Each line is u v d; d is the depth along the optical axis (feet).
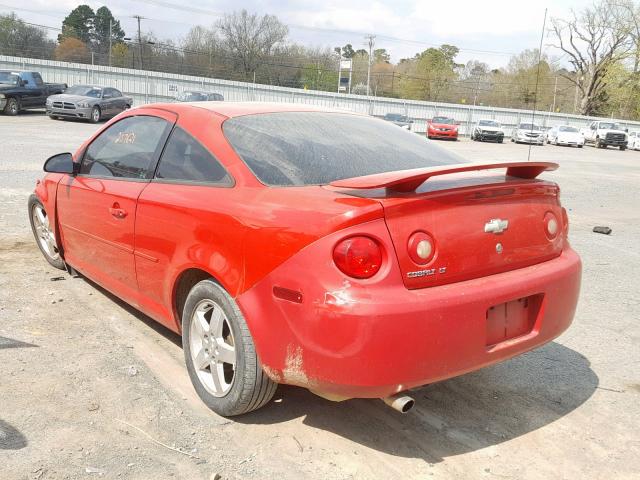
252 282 9.18
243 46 248.52
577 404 11.62
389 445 9.84
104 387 11.04
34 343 12.67
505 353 9.39
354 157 10.66
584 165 79.46
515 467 9.46
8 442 9.14
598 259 23.84
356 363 8.18
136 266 12.21
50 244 17.25
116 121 14.21
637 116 189.57
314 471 9.04
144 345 12.94
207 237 10.00
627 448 10.19
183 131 11.73
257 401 9.86
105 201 13.06
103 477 8.52
